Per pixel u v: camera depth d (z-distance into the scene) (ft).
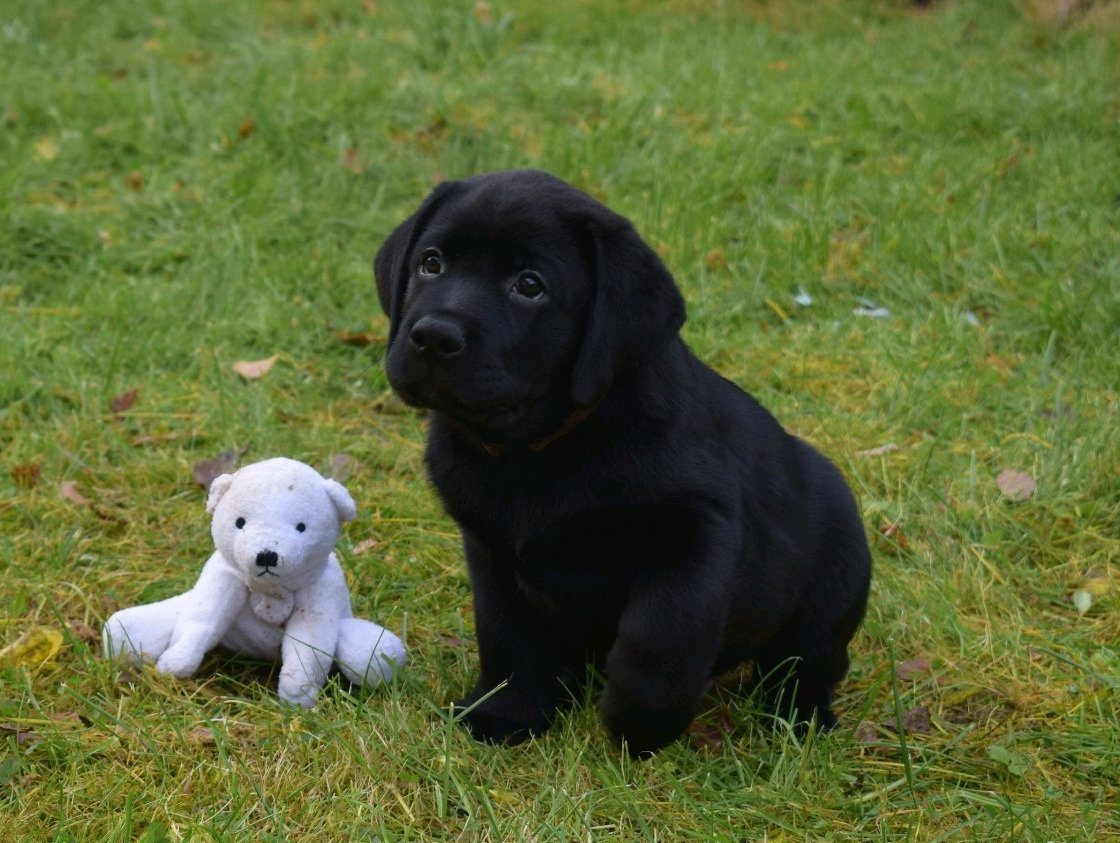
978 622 13.74
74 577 13.75
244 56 29.96
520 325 10.56
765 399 18.06
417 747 10.75
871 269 21.45
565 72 28.96
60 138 25.70
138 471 15.94
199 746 10.72
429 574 14.26
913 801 10.78
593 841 9.96
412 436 17.28
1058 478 16.11
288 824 9.96
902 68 30.25
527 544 10.88
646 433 10.70
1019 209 23.16
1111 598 14.11
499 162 24.89
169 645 11.90
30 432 16.78
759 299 20.66
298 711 11.23
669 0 35.12
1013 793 11.03
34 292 20.75
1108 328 19.52
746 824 10.44
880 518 15.52
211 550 14.39
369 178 24.21
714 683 12.76
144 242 22.15
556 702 11.96
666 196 23.29
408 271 11.53
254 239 21.61
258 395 17.67
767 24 33.78
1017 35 32.40
